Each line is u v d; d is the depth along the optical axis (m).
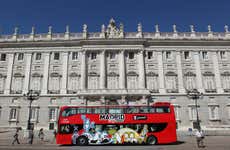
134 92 62.00
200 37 69.19
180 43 68.25
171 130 32.84
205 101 63.84
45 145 33.28
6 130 57.09
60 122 33.50
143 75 65.31
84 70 65.50
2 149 27.27
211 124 61.97
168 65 67.38
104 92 61.72
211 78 66.44
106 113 33.59
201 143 30.55
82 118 33.50
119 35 68.31
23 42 67.81
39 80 66.19
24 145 33.09
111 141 32.41
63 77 66.06
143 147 29.78
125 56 67.81
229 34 69.19
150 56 68.56
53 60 67.88
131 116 33.38
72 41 67.44
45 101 64.00
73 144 33.34
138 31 69.00
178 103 63.59
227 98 64.44
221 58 68.31
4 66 67.69
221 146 29.75
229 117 63.03
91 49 67.12
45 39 68.69
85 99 61.72
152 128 32.84
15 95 64.50
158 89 65.06
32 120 62.34
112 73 66.25
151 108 33.81
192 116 62.53
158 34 69.19
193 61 67.75
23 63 67.75
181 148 27.86
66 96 64.19
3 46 68.44
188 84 65.94
